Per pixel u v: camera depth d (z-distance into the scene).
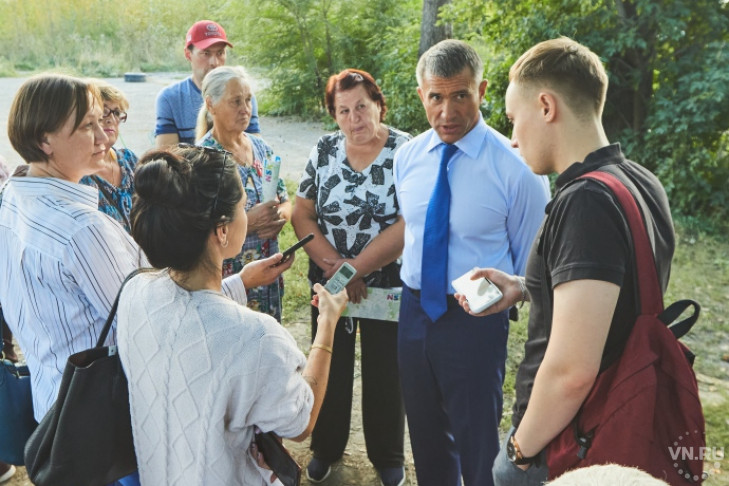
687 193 7.02
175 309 1.61
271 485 1.76
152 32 20.55
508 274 2.48
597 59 1.78
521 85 1.81
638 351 1.60
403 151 2.71
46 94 1.97
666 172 7.09
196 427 1.58
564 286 1.61
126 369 1.68
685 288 5.38
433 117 2.48
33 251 1.95
